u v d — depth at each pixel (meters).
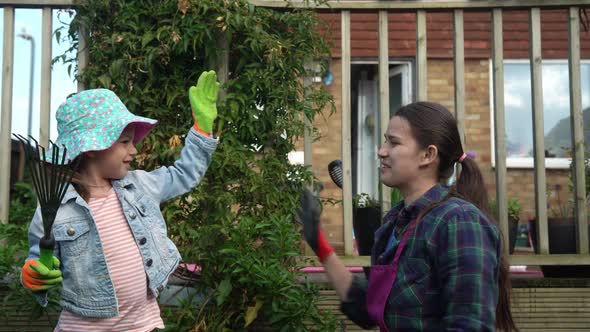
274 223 3.36
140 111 3.69
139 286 2.43
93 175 2.48
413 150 1.97
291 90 3.78
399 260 1.89
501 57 3.90
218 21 3.67
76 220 2.38
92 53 3.66
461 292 1.74
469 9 3.93
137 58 3.64
